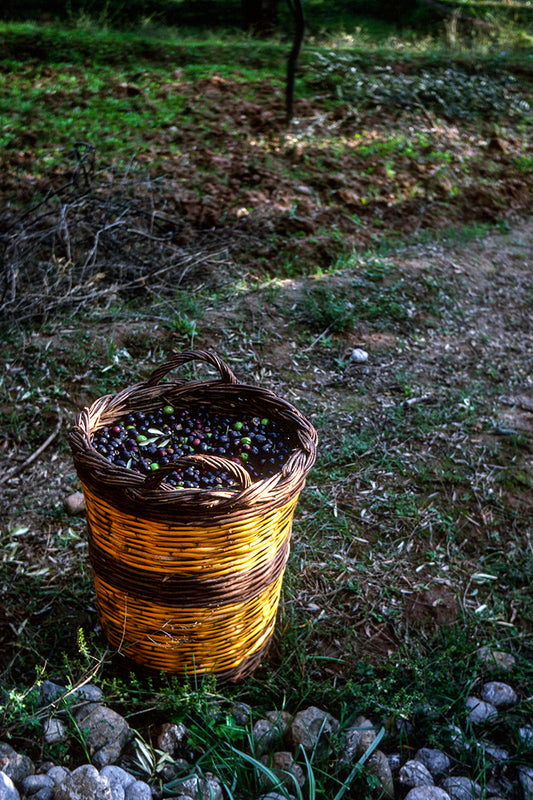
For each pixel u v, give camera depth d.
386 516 3.49
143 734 2.42
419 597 3.10
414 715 2.54
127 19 12.91
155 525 2.10
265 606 2.52
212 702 2.43
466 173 7.55
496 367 4.74
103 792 2.08
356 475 3.70
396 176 7.16
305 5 14.24
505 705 2.64
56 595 2.92
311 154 7.43
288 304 4.96
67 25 12.21
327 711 2.55
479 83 9.74
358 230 6.16
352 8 14.07
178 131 7.82
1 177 6.46
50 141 7.46
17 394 3.94
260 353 4.48
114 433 2.51
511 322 5.31
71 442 2.23
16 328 4.37
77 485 3.50
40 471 3.57
